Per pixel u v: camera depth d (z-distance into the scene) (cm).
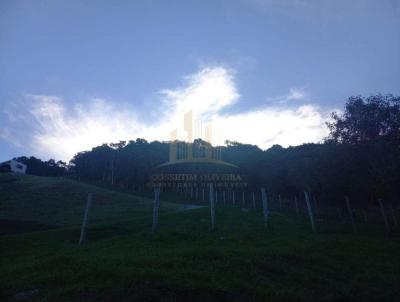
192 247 1596
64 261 1222
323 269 1324
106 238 2116
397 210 4034
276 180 6400
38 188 6538
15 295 915
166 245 1698
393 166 2673
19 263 1413
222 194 6762
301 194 5759
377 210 4194
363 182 3331
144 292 895
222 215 2938
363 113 3183
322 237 2070
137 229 2370
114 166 9806
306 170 5050
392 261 1568
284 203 5891
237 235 1962
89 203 2119
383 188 2948
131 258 1228
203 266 1171
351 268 1401
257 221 2700
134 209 4731
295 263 1353
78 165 11575
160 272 1023
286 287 1065
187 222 2539
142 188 7975
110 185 8662
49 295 874
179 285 944
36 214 4359
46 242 2025
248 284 1026
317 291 1076
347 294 1049
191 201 6319
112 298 862
